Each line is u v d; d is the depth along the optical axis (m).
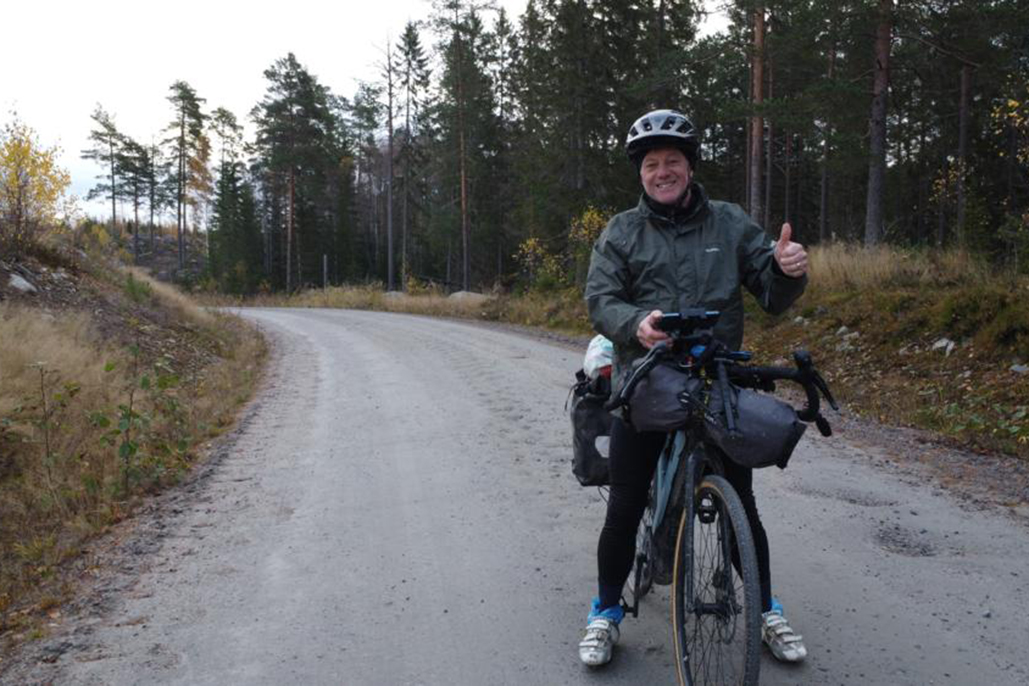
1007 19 16.55
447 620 3.38
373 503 5.15
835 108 17.55
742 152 41.69
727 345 2.59
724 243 2.60
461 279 48.62
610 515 2.83
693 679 2.49
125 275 16.27
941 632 3.09
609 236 2.70
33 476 5.52
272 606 3.57
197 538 4.55
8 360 7.71
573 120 24.16
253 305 37.69
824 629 3.15
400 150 46.81
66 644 3.22
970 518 4.46
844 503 4.79
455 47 37.28
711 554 2.43
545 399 8.66
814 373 2.28
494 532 4.50
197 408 8.33
